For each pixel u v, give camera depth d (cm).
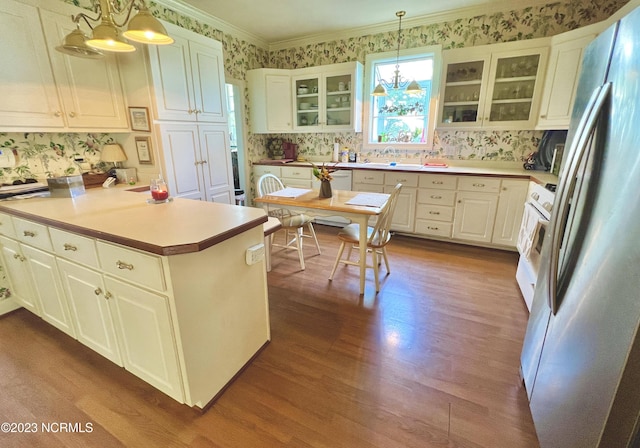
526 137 343
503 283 266
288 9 331
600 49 110
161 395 155
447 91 350
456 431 134
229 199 354
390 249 347
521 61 312
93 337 168
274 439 132
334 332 202
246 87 434
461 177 332
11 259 201
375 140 429
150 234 130
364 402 149
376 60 390
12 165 223
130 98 267
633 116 81
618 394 77
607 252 86
